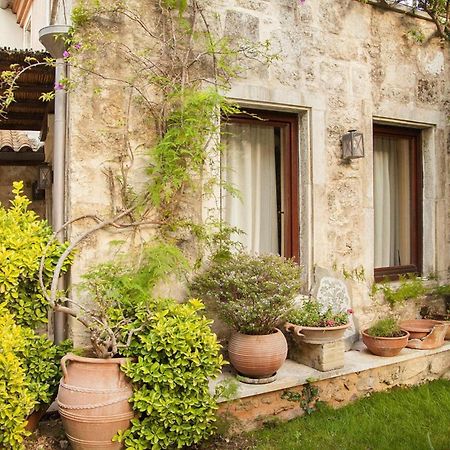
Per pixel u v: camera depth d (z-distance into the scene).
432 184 5.60
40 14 6.80
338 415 3.82
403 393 4.26
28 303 3.39
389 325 4.57
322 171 4.72
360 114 5.00
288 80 4.54
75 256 3.64
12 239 3.26
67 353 3.32
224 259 4.03
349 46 4.94
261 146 4.68
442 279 5.61
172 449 3.14
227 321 3.82
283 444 3.37
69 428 3.01
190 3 4.10
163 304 3.41
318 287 4.58
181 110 3.79
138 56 3.87
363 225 5.01
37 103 5.40
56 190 3.77
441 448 3.29
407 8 5.32
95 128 3.74
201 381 3.06
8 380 2.82
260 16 4.41
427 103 5.54
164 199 3.92
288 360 4.26
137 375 3.02
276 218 4.75
